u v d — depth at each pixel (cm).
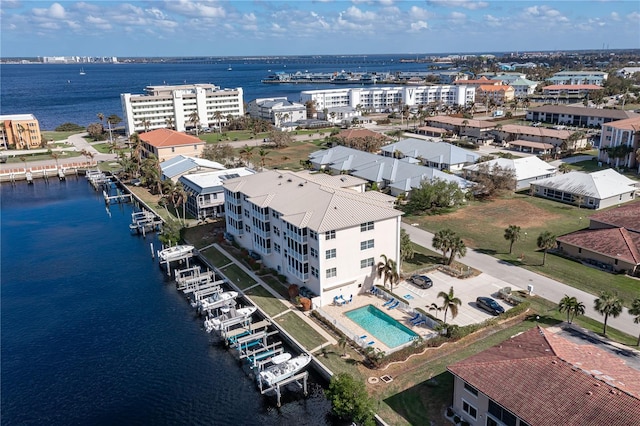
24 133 17925
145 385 5025
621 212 7838
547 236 7138
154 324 6212
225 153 14312
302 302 6012
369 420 4009
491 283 6581
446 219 9312
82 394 4916
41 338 5941
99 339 5891
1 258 8450
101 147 18038
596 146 15612
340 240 6053
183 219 9725
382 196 7244
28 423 4547
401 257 6794
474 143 16300
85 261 8269
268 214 7006
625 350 4900
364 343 5216
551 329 5356
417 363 4875
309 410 4597
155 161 12594
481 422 3847
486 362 3959
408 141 14438
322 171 12494
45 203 11869
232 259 7706
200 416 4569
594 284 6469
